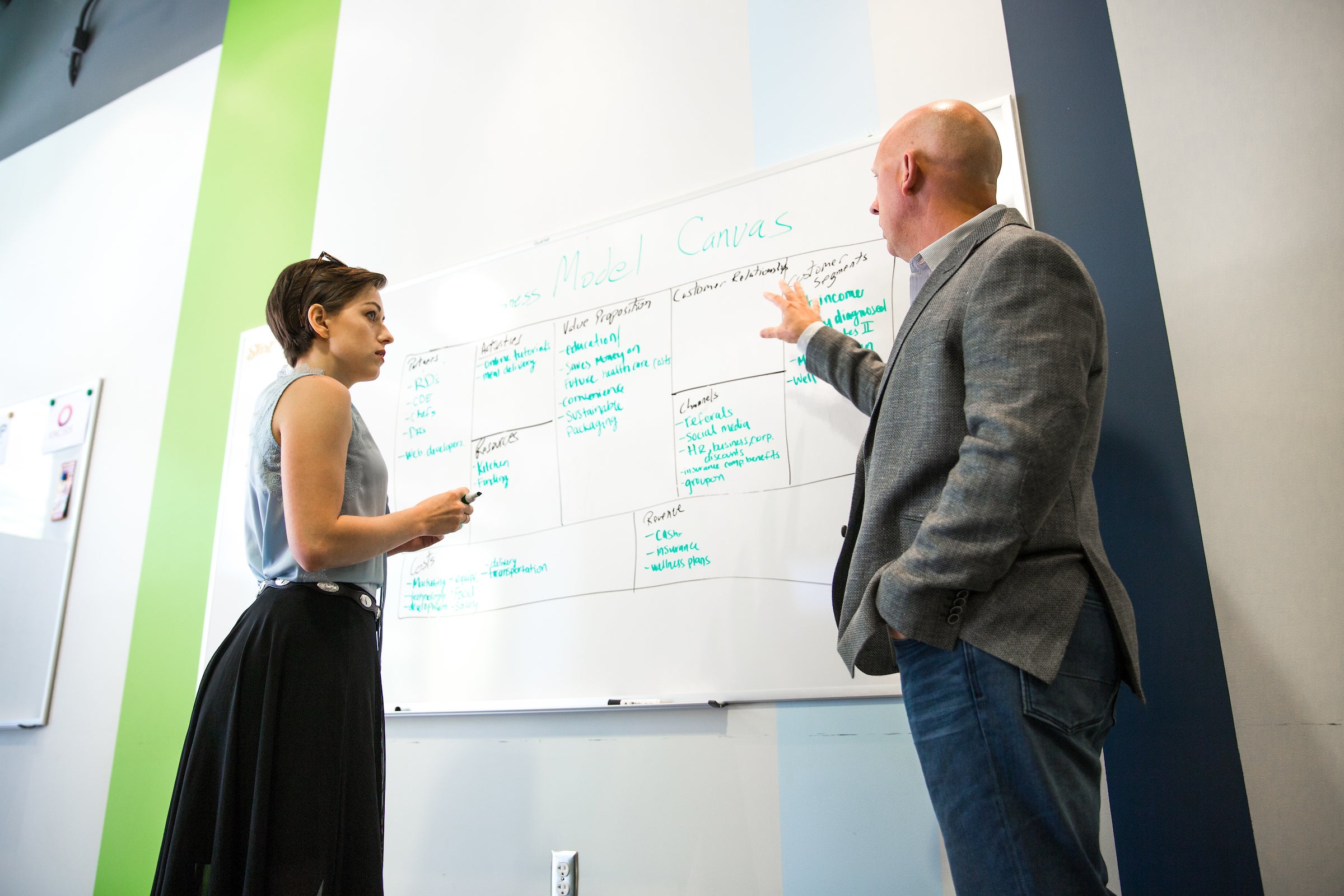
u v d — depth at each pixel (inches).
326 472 42.1
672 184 67.8
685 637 57.3
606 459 63.6
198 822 40.4
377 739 46.1
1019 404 30.9
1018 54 56.6
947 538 31.2
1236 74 50.4
